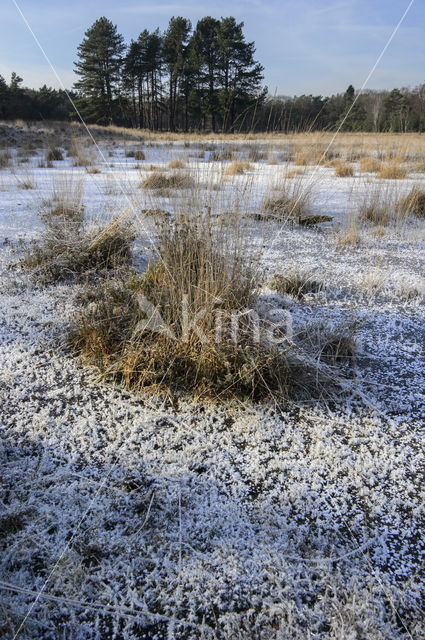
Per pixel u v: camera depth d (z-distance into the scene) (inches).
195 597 55.8
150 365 95.8
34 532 63.4
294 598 56.1
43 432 82.7
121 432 83.7
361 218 245.1
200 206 120.3
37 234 207.2
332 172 387.9
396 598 56.5
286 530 64.9
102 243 164.7
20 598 55.4
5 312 130.9
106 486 71.2
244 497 70.2
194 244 113.4
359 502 70.3
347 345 110.5
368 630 52.8
